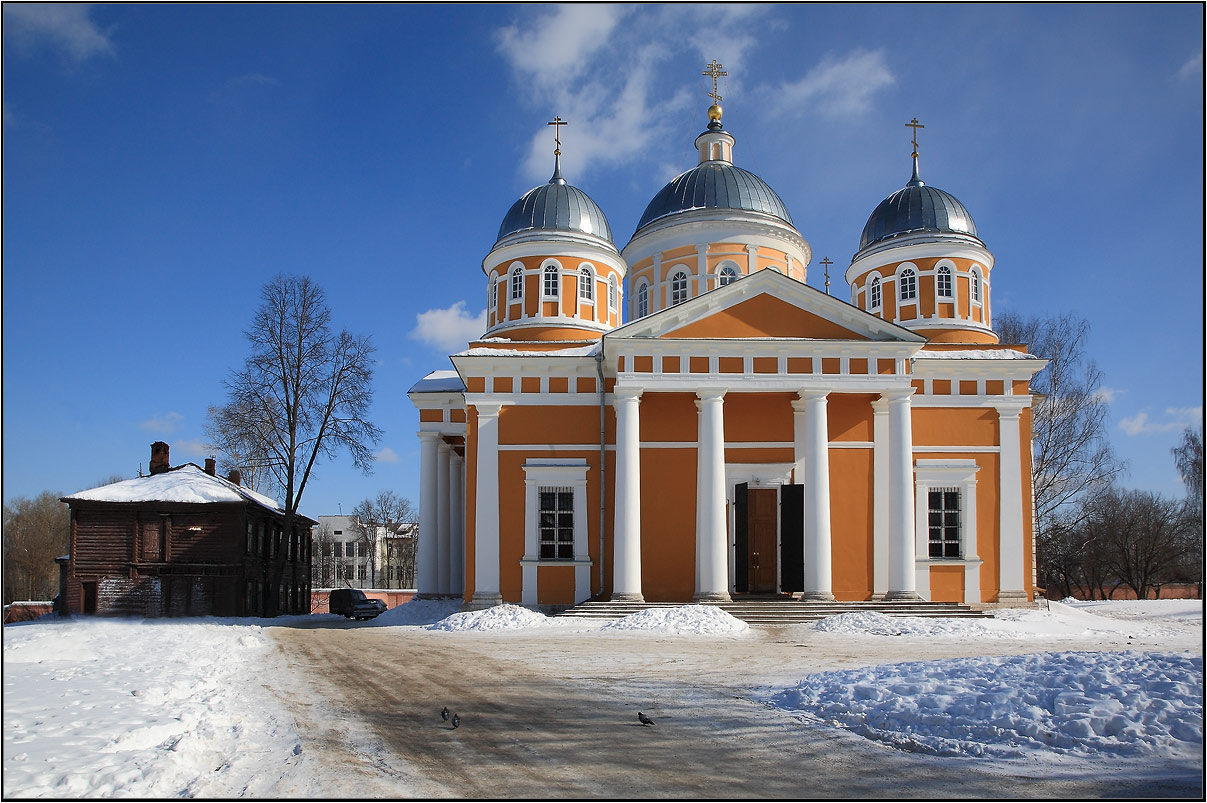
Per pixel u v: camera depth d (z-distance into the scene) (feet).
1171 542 203.51
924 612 90.22
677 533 101.86
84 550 118.21
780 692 44.50
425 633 85.20
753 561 102.68
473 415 104.83
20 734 32.68
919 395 107.55
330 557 362.33
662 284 122.01
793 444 104.27
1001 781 27.96
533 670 54.65
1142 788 26.86
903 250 118.93
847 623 82.43
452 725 36.42
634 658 60.80
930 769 29.55
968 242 118.32
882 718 36.29
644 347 97.19
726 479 104.17
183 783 26.78
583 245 116.16
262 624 103.81
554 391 104.37
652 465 102.94
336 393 136.98
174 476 127.24
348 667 56.49
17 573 226.79
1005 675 41.57
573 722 37.29
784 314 99.50
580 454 103.24
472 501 104.58
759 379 96.73
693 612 83.25
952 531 106.93
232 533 120.16
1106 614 113.80
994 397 108.06
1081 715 33.45
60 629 92.02
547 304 114.83
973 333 116.78
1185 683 36.17
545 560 101.40
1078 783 27.55
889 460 97.60
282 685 48.03
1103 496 202.18
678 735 34.76
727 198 122.01
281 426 136.36
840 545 101.04
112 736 32.27
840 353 97.71
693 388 96.32
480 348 110.01
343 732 34.91
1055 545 187.62
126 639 76.54
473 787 27.25
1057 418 168.25
